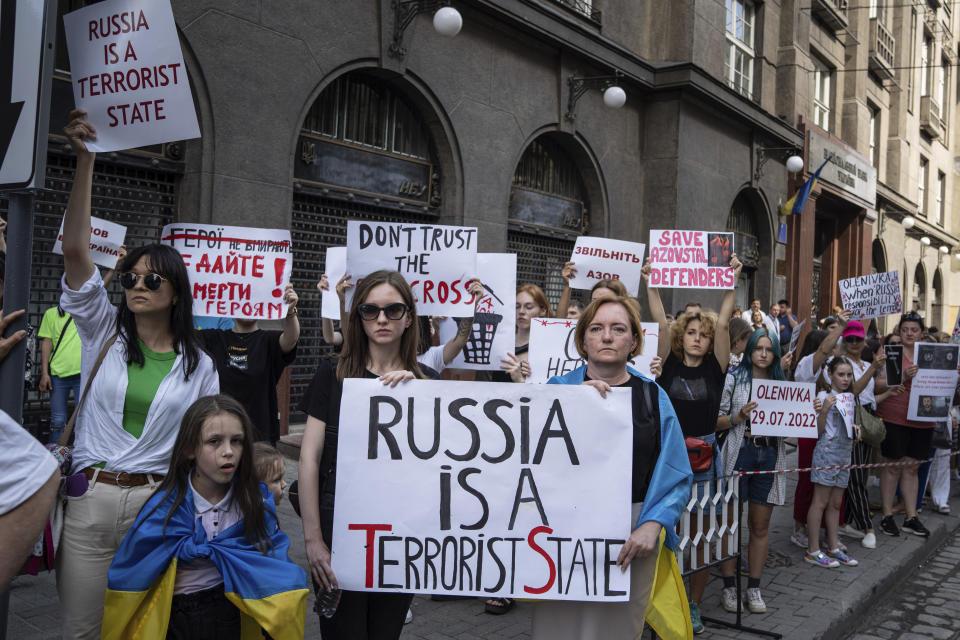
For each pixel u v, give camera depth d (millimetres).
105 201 6789
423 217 10125
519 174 11781
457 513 2387
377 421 2395
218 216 7227
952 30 33219
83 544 2434
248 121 7461
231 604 2465
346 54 8453
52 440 5859
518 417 2412
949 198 34562
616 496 2387
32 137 1997
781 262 18594
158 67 2551
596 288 4535
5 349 2025
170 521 2385
